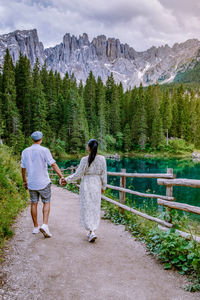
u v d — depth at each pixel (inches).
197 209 118.6
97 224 147.2
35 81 2363.4
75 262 117.6
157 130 2758.4
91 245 141.7
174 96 3784.5
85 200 146.1
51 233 159.3
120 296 90.1
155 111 2903.5
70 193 391.2
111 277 104.5
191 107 3481.8
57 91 2817.4
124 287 96.7
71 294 90.0
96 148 144.3
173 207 135.1
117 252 133.3
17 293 88.4
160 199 148.5
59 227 175.5
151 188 693.3
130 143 2679.6
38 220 192.4
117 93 3006.9
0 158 267.4
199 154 2625.5
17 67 2340.1
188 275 107.9
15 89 2038.6
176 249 118.0
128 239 156.6
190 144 2893.7
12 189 237.5
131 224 184.5
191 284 99.7
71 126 2207.2
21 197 249.0
